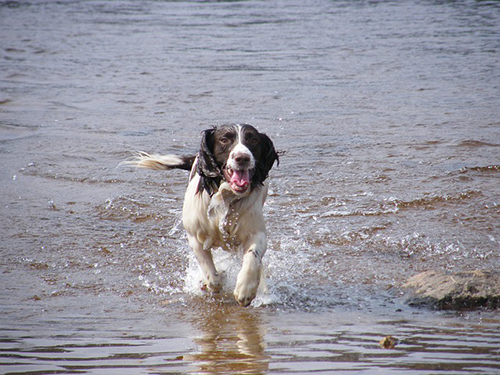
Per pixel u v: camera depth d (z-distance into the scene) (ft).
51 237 31.19
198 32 110.52
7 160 43.68
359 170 40.81
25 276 26.94
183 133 50.29
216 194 24.21
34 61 85.15
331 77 72.33
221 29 113.60
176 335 20.85
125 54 90.07
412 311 22.98
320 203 35.70
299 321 22.20
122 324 22.09
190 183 26.30
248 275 23.21
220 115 56.13
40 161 43.21
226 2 161.38
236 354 18.74
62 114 57.00
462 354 18.12
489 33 102.06
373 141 47.21
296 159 43.34
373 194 36.63
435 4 146.30
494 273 24.67
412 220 32.96
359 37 100.94
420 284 24.75
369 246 30.01
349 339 19.86
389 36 101.35
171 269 27.99
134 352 19.06
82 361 18.28
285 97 62.80
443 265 27.58
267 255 29.12
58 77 74.59
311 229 32.19
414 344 19.15
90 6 156.15
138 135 49.83
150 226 33.01
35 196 37.01
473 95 62.18
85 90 67.26
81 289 25.79
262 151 24.39
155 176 40.73
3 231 31.78
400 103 59.52
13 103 61.31
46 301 24.47
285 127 51.72
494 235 30.63
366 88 66.33
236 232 24.58
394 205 34.94
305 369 17.21
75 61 85.05
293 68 77.92
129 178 40.14
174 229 32.58
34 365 17.95
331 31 108.06
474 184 37.50
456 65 77.61
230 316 22.99
